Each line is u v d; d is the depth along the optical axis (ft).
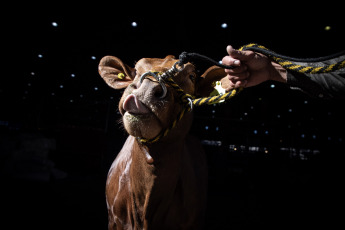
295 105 24.97
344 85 3.23
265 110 25.46
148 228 4.90
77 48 21.58
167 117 3.81
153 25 17.83
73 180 18.79
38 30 19.83
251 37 17.02
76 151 23.24
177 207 5.45
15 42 21.43
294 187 21.59
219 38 17.53
